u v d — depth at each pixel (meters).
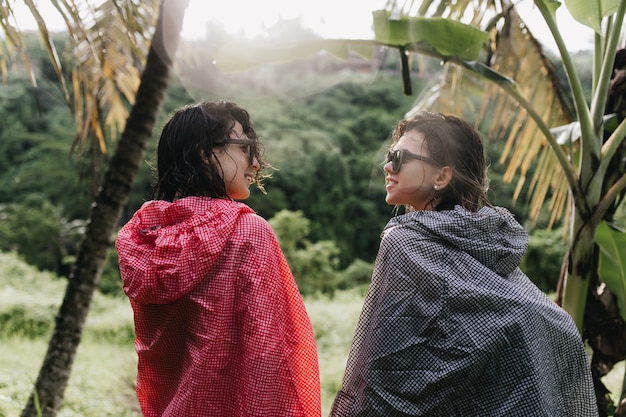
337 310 10.41
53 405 3.59
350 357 1.79
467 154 1.88
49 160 21.48
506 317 1.66
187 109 1.83
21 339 9.52
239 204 1.76
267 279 1.69
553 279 15.29
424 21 2.57
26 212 18.69
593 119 2.60
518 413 1.62
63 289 13.82
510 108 3.92
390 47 2.71
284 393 1.63
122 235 1.75
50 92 23.45
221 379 1.66
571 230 2.61
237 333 1.67
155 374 1.78
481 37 2.59
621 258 2.63
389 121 23.36
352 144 22.78
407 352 1.67
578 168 2.81
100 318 10.84
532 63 3.63
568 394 1.76
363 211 22.12
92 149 4.05
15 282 13.41
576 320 2.60
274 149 21.41
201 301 1.67
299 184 21.41
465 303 1.66
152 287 1.63
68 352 3.61
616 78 2.73
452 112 4.29
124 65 4.27
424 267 1.68
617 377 6.19
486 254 1.71
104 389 5.61
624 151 2.70
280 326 1.69
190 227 1.69
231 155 1.79
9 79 22.86
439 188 1.86
